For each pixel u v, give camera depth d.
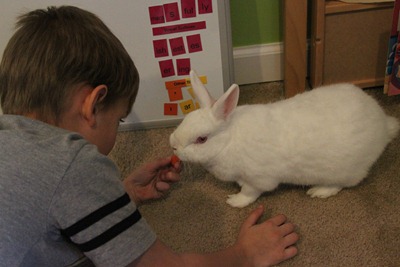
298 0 1.29
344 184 1.10
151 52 1.28
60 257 0.62
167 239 1.07
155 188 1.16
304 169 1.04
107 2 1.18
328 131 1.00
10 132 0.60
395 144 1.24
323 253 0.99
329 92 1.09
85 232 0.58
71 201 0.57
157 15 1.20
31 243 0.57
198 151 0.98
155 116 1.43
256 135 0.99
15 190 0.55
